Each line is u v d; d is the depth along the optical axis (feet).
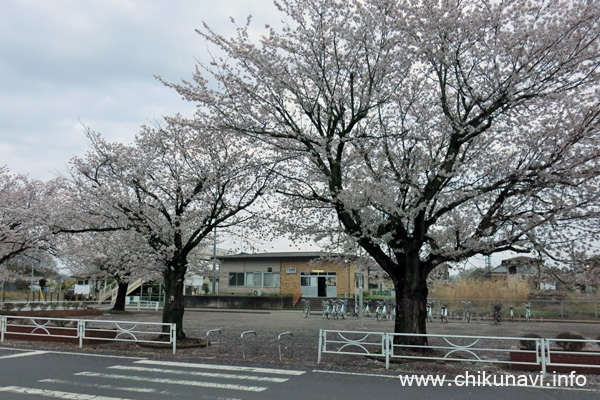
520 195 36.94
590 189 34.37
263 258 125.08
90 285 149.07
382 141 38.34
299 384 25.75
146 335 52.16
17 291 170.71
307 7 35.88
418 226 37.14
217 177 42.75
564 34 31.17
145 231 42.80
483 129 33.91
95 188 42.19
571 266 36.65
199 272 82.79
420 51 34.12
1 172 67.77
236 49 35.65
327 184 41.32
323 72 36.35
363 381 26.89
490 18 31.96
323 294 120.98
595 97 33.68
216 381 26.53
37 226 47.78
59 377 27.55
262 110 37.73
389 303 88.28
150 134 44.65
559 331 60.90
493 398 22.86
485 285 87.81
